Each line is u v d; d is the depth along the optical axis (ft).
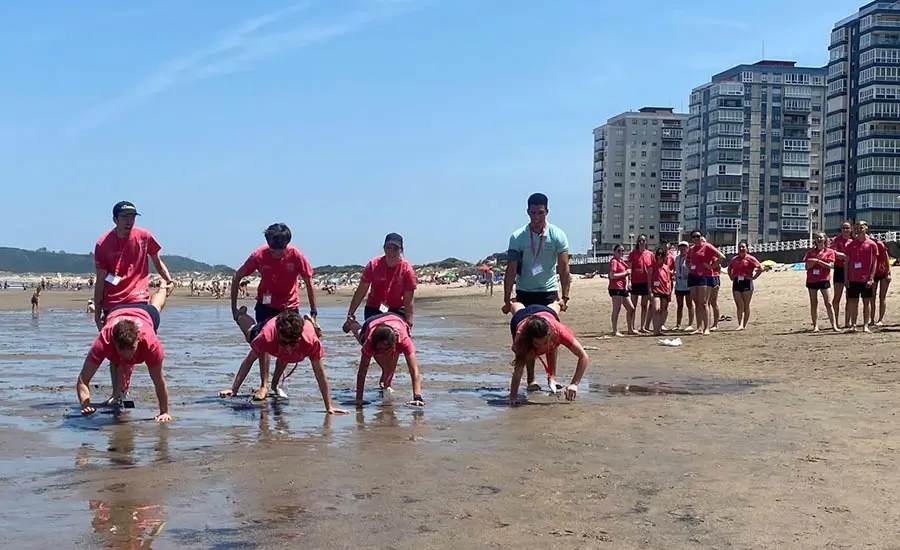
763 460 18.49
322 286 337.52
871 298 47.78
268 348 26.35
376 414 25.05
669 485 16.43
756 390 29.48
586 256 393.70
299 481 16.69
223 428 22.54
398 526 13.82
